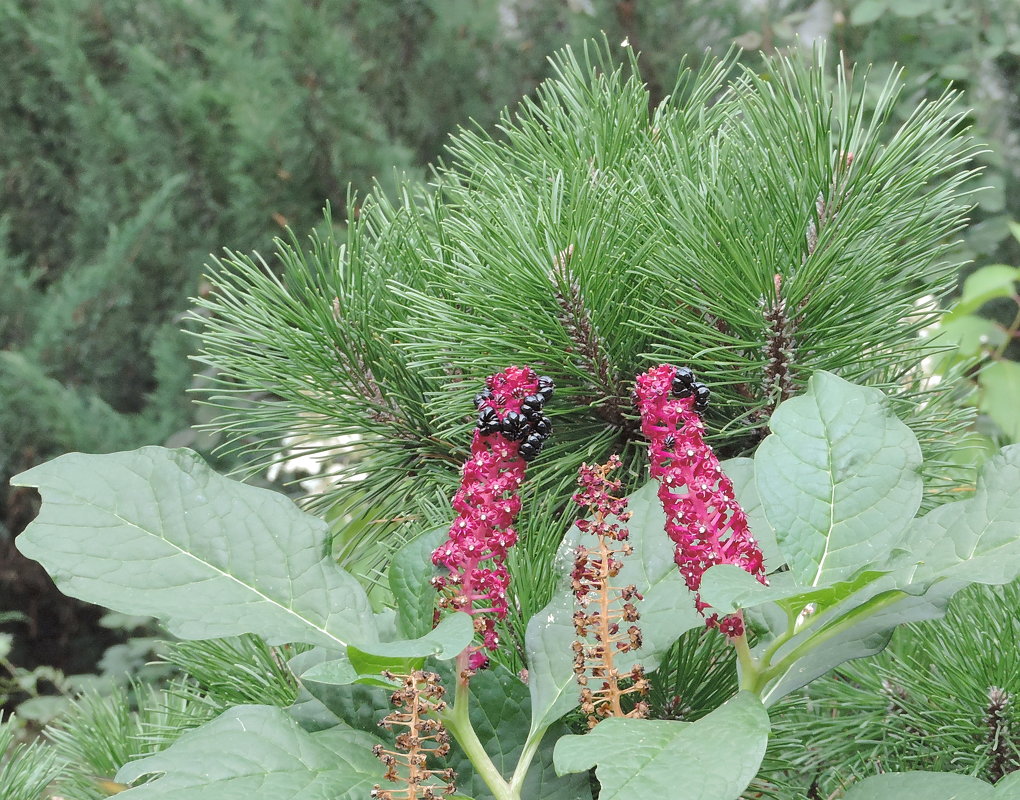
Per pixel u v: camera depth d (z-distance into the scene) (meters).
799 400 0.54
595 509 0.55
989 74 3.24
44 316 3.30
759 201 0.75
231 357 0.91
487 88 3.57
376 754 0.46
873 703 0.87
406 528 0.85
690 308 0.78
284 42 3.22
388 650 0.42
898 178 0.76
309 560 0.52
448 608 0.50
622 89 0.99
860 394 0.54
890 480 0.51
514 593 0.67
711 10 3.31
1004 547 0.49
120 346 3.38
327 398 0.91
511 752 0.54
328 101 3.16
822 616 0.54
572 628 0.55
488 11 3.51
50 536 0.50
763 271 0.72
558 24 3.54
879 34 3.05
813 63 0.77
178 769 0.43
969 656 0.81
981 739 0.79
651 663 0.52
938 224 0.77
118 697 1.04
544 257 0.74
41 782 0.87
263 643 0.84
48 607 3.34
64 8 3.46
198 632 0.48
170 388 3.05
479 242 0.78
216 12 3.41
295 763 0.45
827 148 0.73
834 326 0.74
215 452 0.93
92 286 3.21
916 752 0.83
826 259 0.71
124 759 0.95
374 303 0.90
